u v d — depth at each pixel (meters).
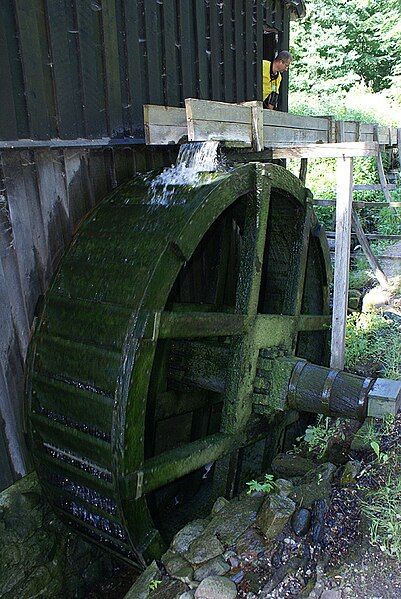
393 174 11.40
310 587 2.81
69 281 3.45
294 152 4.46
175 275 3.29
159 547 3.35
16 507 3.53
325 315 5.48
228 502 3.60
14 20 2.96
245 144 4.03
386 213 9.02
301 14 6.47
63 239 3.64
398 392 3.68
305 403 3.95
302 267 4.80
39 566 3.70
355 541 3.04
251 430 4.14
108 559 4.27
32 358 3.45
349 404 3.78
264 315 4.16
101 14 3.51
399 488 3.30
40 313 3.49
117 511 3.14
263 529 3.16
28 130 3.14
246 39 5.29
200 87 4.64
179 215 3.32
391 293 6.56
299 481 3.67
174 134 3.57
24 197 3.33
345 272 4.48
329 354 5.80
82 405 3.18
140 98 3.97
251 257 3.99
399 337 5.48
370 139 7.30
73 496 3.39
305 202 4.71
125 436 3.02
